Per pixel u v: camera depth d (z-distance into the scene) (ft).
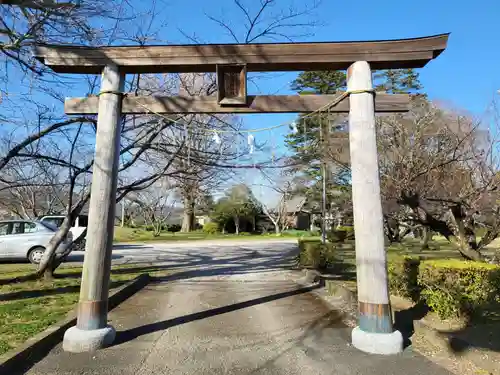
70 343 13.92
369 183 14.96
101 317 14.76
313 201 88.33
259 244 77.82
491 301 18.63
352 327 17.34
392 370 12.19
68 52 16.38
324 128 31.71
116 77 16.34
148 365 12.60
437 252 49.93
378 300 14.34
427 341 14.93
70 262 42.34
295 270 37.99
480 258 24.18
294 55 16.21
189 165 30.81
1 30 19.77
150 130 29.19
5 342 13.57
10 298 21.91
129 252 58.95
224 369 12.31
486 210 24.75
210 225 126.62
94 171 15.60
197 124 29.04
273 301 23.21
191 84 31.78
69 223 29.04
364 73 15.81
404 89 51.72
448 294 17.04
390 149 28.81
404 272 21.94
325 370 12.23
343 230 75.46
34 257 41.27
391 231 49.47
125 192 30.12
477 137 25.68
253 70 17.19
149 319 18.71
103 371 12.06
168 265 41.60
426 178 26.58
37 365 12.50
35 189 68.95
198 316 19.40
